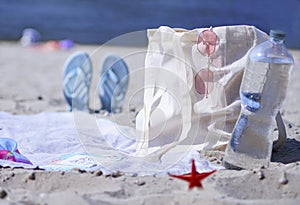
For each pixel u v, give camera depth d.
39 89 9.11
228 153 4.13
